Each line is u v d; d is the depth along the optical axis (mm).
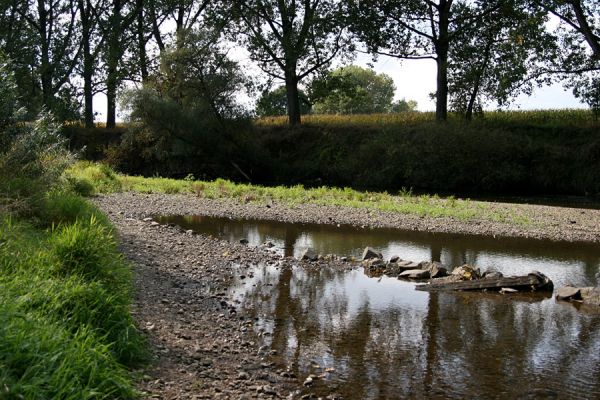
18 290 5625
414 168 33875
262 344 7500
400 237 16422
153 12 43250
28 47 42688
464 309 9516
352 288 10680
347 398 6043
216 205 21484
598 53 30734
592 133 33688
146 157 38312
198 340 7184
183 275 10609
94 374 4777
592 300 10039
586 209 23750
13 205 9320
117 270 7309
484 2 34344
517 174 31750
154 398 5207
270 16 38219
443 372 6844
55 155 13328
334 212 20531
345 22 35531
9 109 12000
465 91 37312
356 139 38625
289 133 40375
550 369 7008
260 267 12094
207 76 35969
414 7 35031
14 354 4340
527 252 14688
